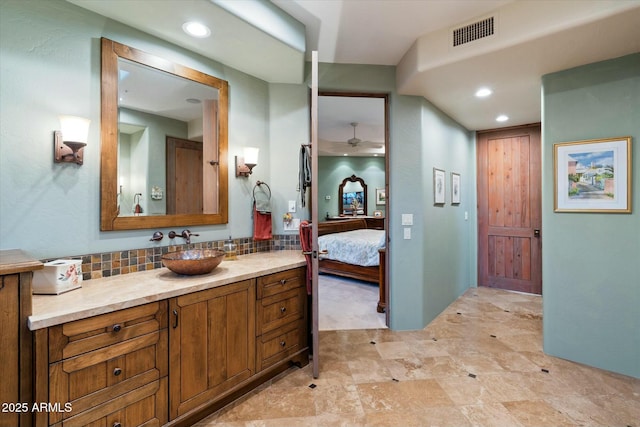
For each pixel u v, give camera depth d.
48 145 1.65
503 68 2.44
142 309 1.48
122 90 1.94
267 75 2.71
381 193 8.72
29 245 1.60
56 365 1.23
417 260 3.12
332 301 4.06
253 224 2.71
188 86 2.28
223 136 2.46
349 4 2.10
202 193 2.36
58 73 1.68
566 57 2.24
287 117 2.88
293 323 2.32
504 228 4.44
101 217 1.83
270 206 2.75
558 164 2.46
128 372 1.44
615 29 1.87
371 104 4.30
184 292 1.64
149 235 2.07
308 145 2.70
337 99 4.10
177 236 2.20
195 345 1.70
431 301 3.33
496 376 2.22
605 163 2.28
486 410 1.85
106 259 1.86
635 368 2.18
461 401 1.94
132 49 1.95
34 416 1.19
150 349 1.52
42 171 1.63
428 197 3.25
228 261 2.35
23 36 1.58
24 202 1.58
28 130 1.59
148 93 2.06
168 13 1.83
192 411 1.68
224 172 2.48
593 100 2.32
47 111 1.64
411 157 3.10
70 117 1.63
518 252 4.35
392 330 3.10
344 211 8.67
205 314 1.75
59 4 1.68
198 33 2.04
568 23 1.88
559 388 2.07
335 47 2.69
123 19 1.88
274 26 2.10
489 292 4.36
